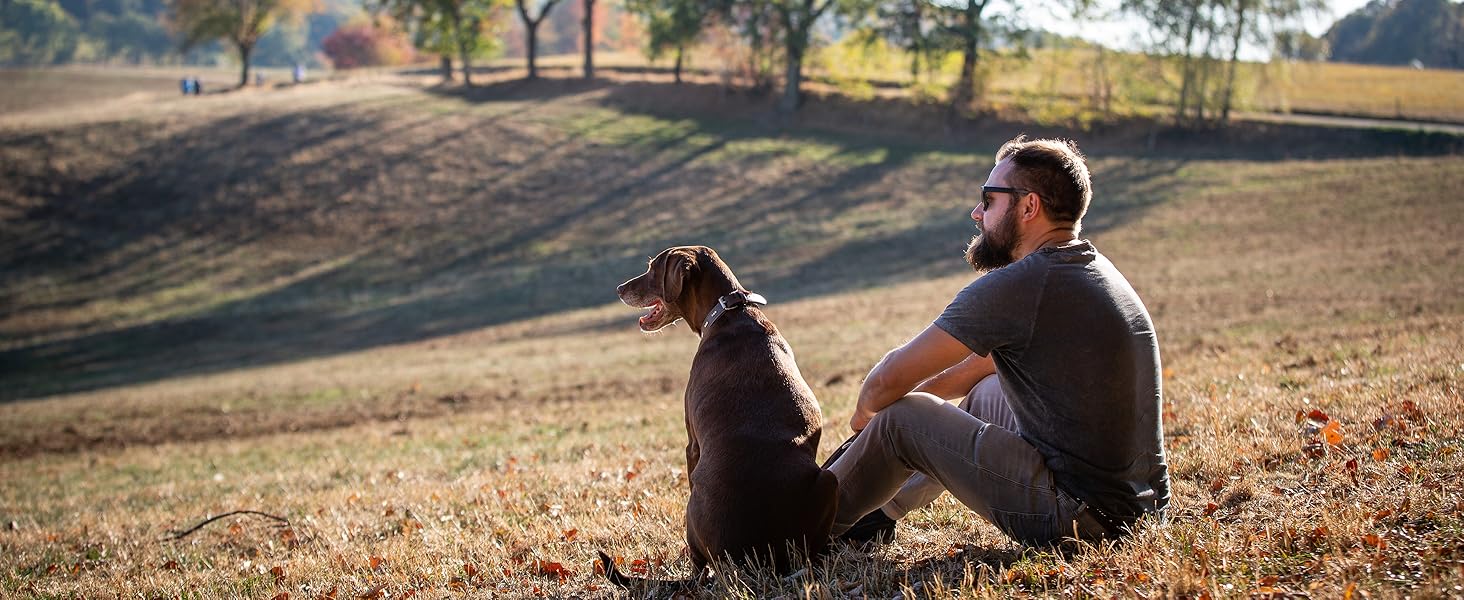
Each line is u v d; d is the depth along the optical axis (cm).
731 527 380
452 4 6284
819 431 411
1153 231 3312
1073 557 358
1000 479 368
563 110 5531
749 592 365
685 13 5872
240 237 3725
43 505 1102
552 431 1241
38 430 1752
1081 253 347
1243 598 307
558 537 549
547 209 4034
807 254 3412
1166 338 1586
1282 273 2395
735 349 417
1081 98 5469
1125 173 4328
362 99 5584
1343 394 667
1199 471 504
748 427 393
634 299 479
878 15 5516
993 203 369
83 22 19625
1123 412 346
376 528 690
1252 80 5022
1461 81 6950
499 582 482
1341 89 6350
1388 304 1752
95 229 3734
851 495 407
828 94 5881
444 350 2423
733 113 5700
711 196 4200
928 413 385
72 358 2731
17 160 4194
